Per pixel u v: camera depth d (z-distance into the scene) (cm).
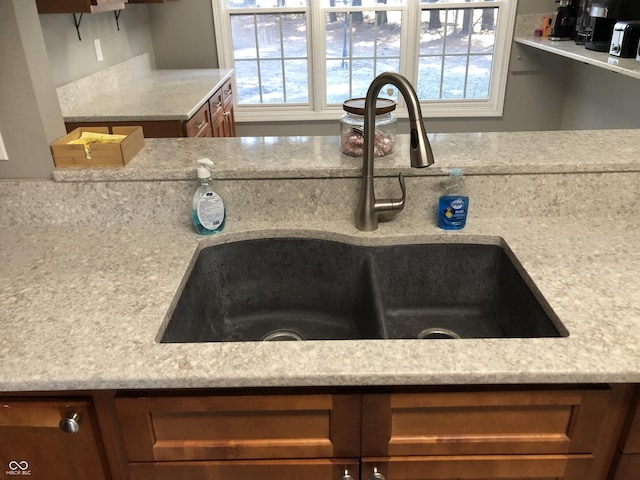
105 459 99
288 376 85
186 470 98
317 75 399
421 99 415
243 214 139
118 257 123
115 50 325
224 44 392
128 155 138
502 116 414
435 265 135
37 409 92
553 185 135
